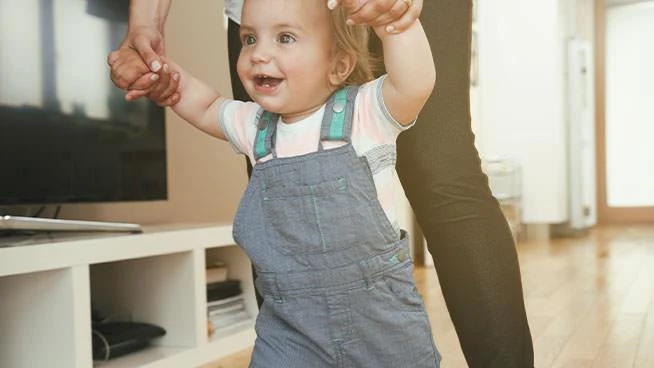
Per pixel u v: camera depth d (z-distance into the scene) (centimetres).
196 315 181
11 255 134
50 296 150
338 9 90
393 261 94
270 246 94
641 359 188
